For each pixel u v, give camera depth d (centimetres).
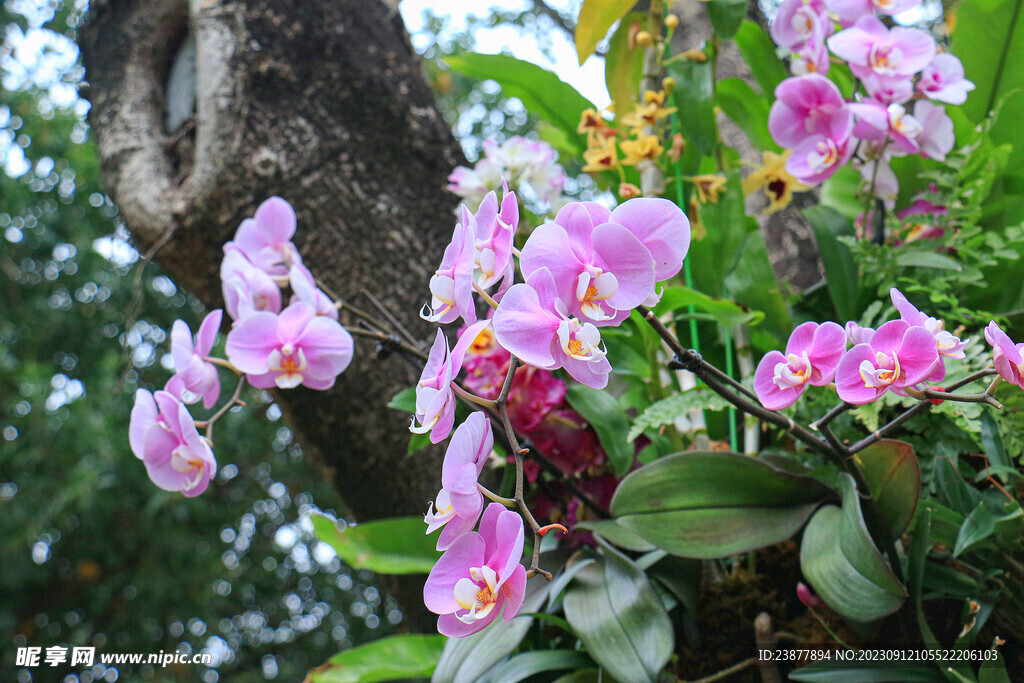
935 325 73
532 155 117
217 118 131
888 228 119
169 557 436
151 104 144
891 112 98
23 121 444
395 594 129
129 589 444
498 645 88
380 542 110
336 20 138
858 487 81
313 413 125
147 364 448
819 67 102
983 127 110
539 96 129
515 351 64
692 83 114
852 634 90
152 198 134
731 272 111
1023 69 112
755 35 125
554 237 66
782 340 108
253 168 128
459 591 63
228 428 421
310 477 475
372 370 122
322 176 129
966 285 106
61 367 460
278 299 99
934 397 73
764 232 172
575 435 105
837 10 101
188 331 94
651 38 118
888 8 100
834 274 107
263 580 491
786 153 119
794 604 95
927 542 81
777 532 86
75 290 460
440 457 122
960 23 114
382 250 127
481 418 66
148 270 446
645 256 66
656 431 106
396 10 150
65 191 455
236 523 478
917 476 81
